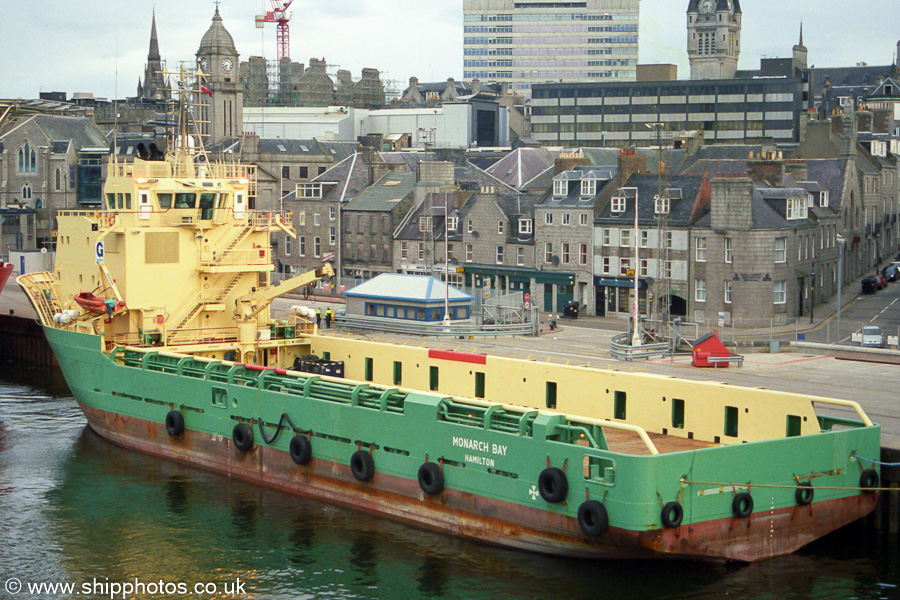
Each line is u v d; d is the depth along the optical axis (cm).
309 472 3884
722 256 8256
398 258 10519
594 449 2978
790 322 8344
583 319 8906
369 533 3531
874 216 11550
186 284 4697
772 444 3077
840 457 3225
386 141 16212
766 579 3081
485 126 18350
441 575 3169
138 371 4503
